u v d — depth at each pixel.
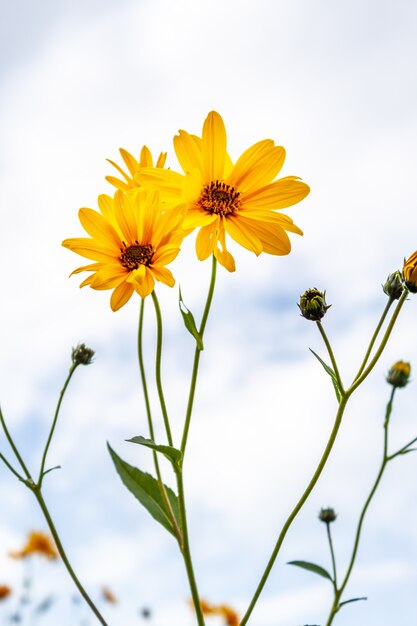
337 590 0.59
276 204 0.55
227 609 0.91
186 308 0.52
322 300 0.54
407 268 0.53
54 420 0.57
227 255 0.53
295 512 0.51
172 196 0.54
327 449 0.51
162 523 0.53
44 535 1.03
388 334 0.52
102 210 0.55
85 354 0.59
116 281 0.53
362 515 0.60
